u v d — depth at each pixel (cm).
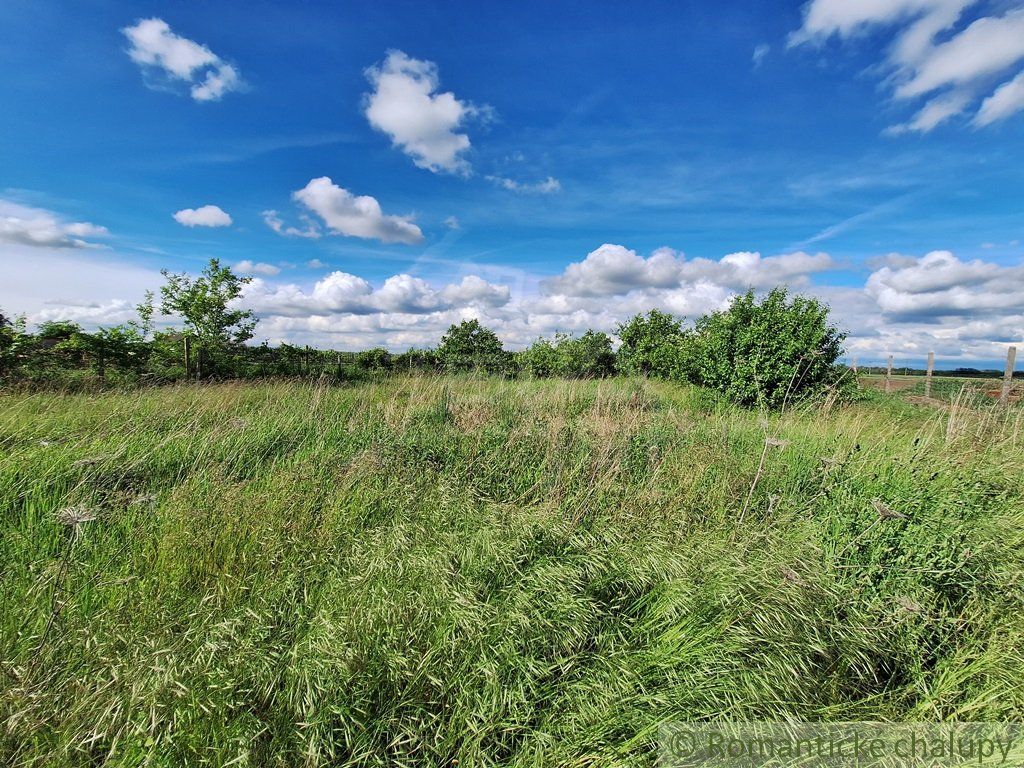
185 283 1352
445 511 383
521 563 316
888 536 345
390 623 243
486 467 515
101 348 1022
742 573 292
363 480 446
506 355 1898
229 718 198
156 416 643
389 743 201
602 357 2141
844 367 1026
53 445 491
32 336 940
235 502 367
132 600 262
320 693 204
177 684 192
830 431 657
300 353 1550
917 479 443
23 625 239
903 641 283
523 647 245
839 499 421
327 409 754
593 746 215
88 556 315
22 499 390
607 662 244
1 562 306
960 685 264
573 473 486
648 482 489
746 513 431
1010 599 309
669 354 1638
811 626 267
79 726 185
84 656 221
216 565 308
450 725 209
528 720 220
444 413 749
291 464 498
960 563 320
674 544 348
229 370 1271
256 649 220
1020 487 466
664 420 764
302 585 288
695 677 239
